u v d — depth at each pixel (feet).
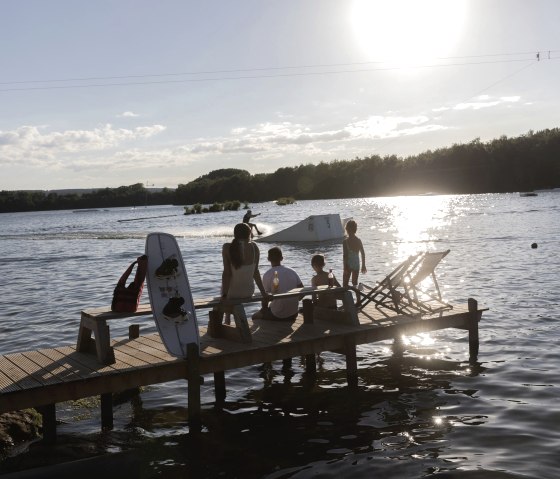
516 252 88.48
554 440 22.98
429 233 132.87
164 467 22.52
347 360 31.07
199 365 26.71
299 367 35.04
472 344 35.60
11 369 25.73
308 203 486.38
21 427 26.17
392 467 21.47
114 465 21.25
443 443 23.34
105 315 26.25
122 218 363.56
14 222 417.08
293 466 22.06
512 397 28.04
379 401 28.68
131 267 27.25
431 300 39.91
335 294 35.50
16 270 96.53
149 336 31.60
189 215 337.31
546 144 553.64
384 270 76.23
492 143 605.31
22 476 20.30
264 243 127.44
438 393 29.27
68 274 88.53
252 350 27.91
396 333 32.71
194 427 26.16
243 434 25.49
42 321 52.11
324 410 27.91
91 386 24.34
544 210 207.31
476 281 63.10
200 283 71.97
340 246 112.27
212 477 21.47
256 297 30.04
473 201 352.28
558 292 54.29
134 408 29.19
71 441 25.48
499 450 22.36
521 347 36.50
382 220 194.70
